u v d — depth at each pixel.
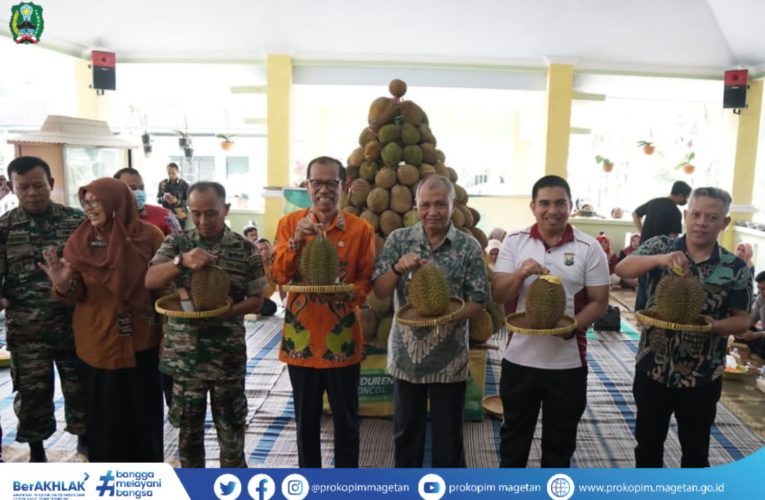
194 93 9.48
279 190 8.00
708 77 8.32
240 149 10.77
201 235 2.41
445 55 8.11
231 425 2.46
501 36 7.73
